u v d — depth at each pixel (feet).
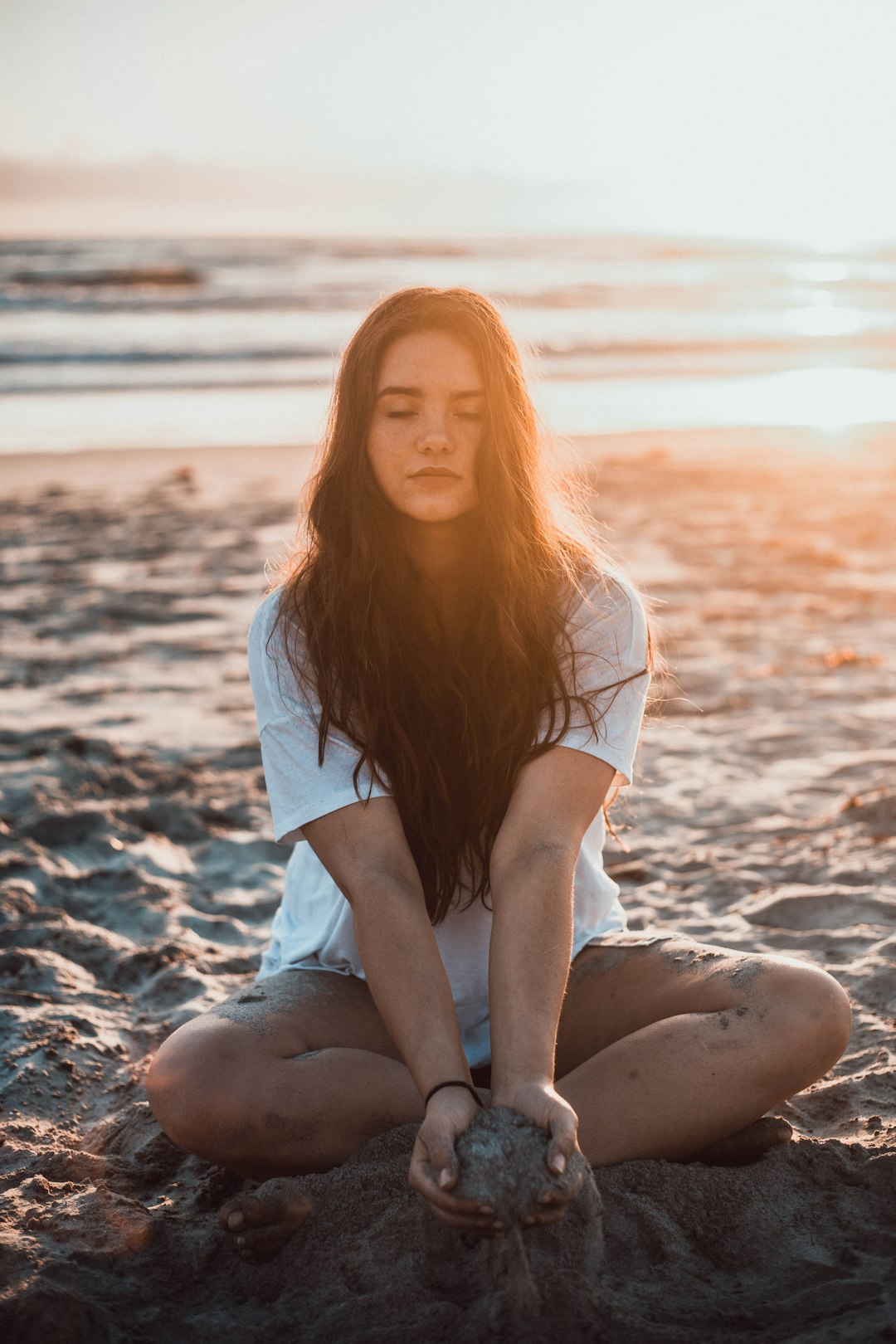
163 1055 6.06
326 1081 6.00
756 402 55.11
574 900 6.88
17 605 22.03
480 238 248.11
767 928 9.73
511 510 6.47
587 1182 5.55
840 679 17.54
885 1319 4.98
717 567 24.66
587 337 77.00
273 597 6.78
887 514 30.48
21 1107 7.49
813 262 191.01
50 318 77.25
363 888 5.99
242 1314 5.48
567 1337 5.05
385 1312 5.26
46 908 10.49
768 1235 5.75
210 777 14.15
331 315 80.59
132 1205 6.22
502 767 6.37
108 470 36.24
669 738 15.31
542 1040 5.50
